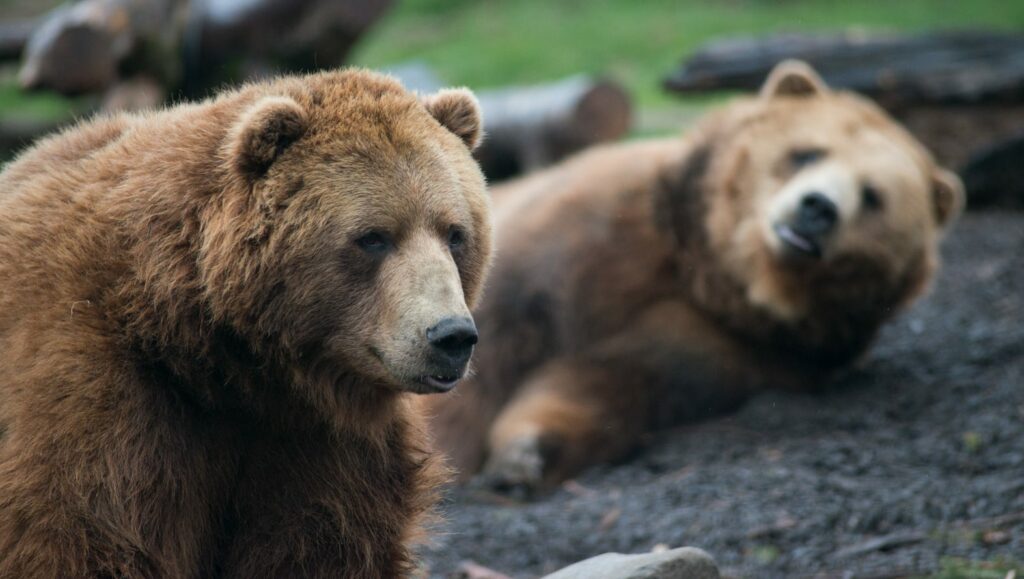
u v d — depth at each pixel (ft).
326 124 23.32
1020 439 36.91
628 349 43.75
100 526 21.08
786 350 44.80
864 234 42.34
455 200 23.66
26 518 20.68
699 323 44.21
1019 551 29.55
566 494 39.96
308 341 23.13
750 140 43.88
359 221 22.71
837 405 43.39
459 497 40.06
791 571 30.78
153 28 57.06
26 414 20.90
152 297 22.17
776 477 36.58
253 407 23.30
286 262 22.59
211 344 22.63
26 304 21.65
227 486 23.49
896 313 45.73
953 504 32.78
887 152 43.52
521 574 32.96
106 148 24.07
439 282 22.54
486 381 44.01
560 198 45.93
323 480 23.66
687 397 44.09
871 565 30.14
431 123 24.47
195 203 22.67
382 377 23.06
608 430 42.80
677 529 33.91
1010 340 45.75
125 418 21.48
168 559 22.20
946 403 41.78
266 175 22.84
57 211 22.70
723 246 43.34
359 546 23.76
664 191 44.98
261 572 23.22
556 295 44.27
